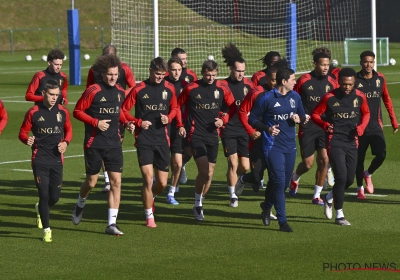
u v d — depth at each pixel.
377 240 10.28
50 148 10.58
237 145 12.90
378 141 13.20
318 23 56.00
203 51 48.38
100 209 12.76
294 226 11.23
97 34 63.41
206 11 53.72
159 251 9.85
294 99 10.87
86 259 9.50
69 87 34.78
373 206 12.62
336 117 11.18
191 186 14.74
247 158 12.95
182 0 53.38
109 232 10.85
